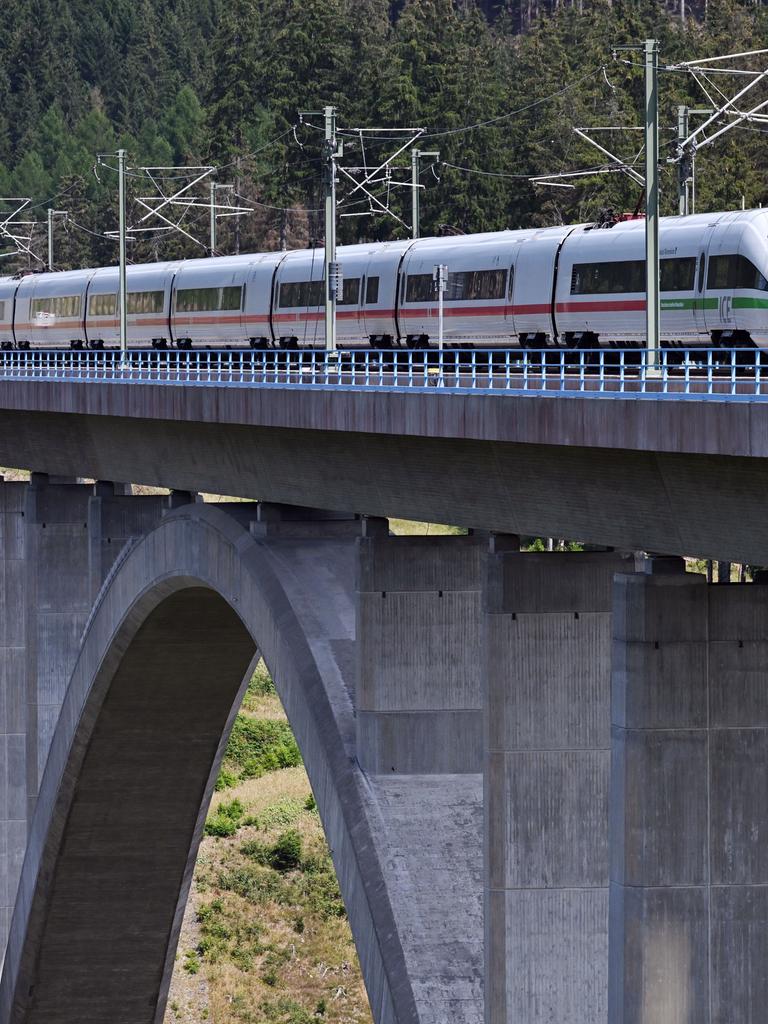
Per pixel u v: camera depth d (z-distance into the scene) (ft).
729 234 381.40
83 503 461.78
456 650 280.92
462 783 277.23
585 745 247.29
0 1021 481.05
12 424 464.65
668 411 198.29
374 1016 260.62
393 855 265.34
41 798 449.89
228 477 349.20
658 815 210.59
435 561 280.10
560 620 246.47
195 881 623.77
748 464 193.26
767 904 212.23
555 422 219.20
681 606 210.59
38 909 459.73
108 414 375.86
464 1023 247.70
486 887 247.29
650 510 216.74
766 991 212.23
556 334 433.89
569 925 247.09
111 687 414.82
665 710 210.59
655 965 210.79
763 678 212.02
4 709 472.44
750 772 212.23
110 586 405.18
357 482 290.56
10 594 476.54
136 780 439.63
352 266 502.79
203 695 422.82
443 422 244.63
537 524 244.22
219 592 343.05
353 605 303.68
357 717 279.49
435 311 470.80
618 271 411.95
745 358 383.65
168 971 488.44
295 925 606.55
